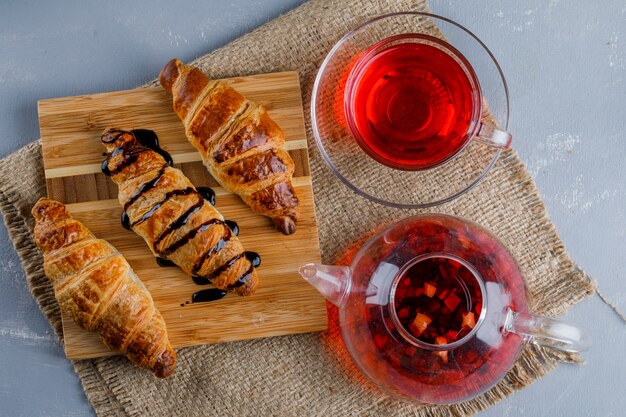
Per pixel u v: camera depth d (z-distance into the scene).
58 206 0.75
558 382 0.80
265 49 0.79
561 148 0.81
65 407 0.79
